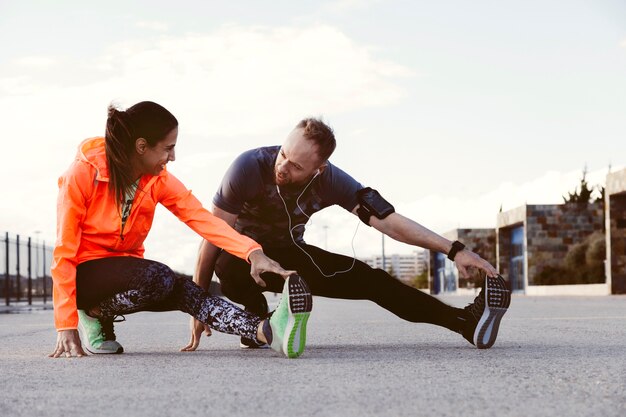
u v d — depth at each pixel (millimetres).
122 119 3256
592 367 2898
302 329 3197
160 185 3441
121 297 3307
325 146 3455
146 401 2137
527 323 6523
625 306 11930
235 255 3443
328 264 3705
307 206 3764
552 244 37750
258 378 2607
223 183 3729
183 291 3359
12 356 3652
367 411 1956
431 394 2234
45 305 19594
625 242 27000
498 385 2418
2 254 19719
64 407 2062
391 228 3748
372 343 4301
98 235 3393
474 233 46938
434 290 56500
